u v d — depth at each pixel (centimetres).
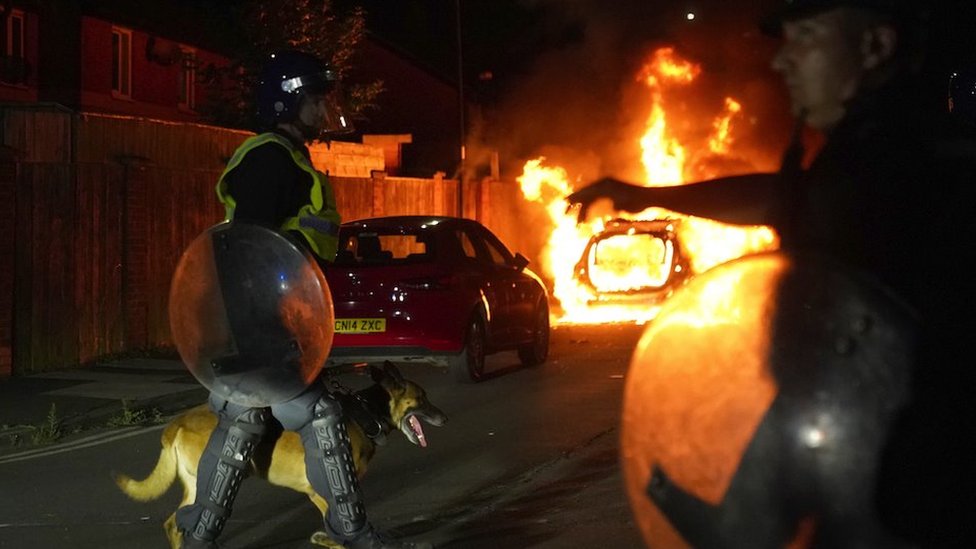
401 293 1325
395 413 670
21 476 915
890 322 244
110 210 1558
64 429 1110
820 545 245
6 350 1398
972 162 277
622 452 268
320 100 595
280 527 739
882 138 282
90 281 1527
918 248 274
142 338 1612
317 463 579
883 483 241
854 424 243
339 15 2573
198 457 600
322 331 548
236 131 1839
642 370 264
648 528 263
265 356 545
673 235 2275
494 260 1491
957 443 243
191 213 1717
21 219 1427
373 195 2336
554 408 1192
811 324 248
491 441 1015
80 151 1509
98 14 2503
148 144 1634
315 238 576
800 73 290
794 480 246
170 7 2755
